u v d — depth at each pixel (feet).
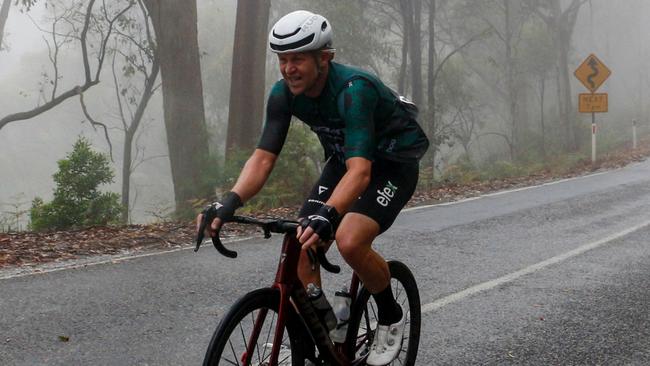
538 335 16.66
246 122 59.93
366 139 10.82
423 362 14.97
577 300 19.56
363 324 13.25
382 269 11.96
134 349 15.76
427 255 25.59
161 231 32.30
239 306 10.02
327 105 11.21
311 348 11.34
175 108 56.29
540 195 44.21
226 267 23.86
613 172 59.88
